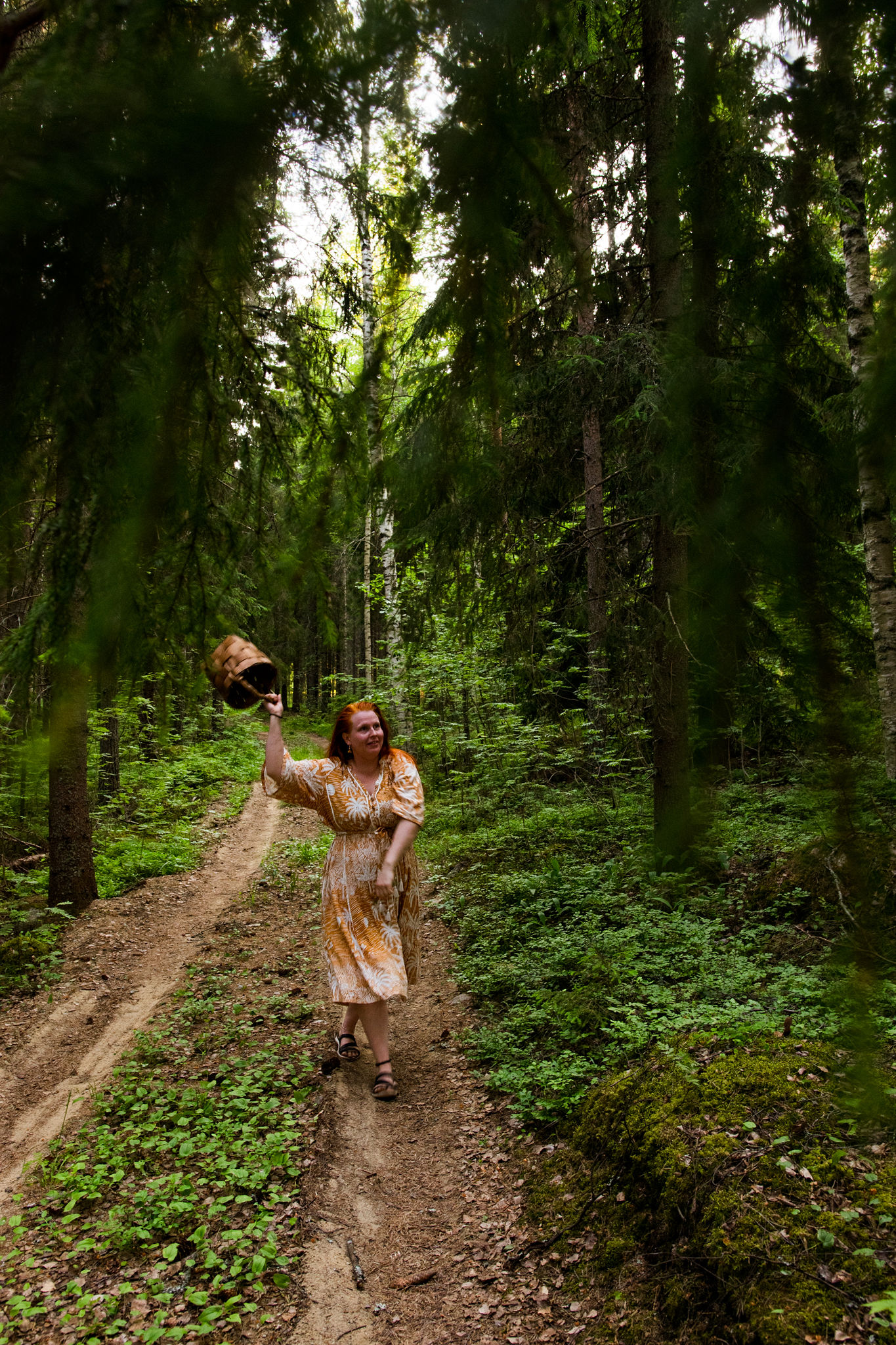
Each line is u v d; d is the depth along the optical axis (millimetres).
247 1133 3453
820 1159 2367
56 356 882
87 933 6855
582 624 7113
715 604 901
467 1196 3074
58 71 793
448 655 9508
